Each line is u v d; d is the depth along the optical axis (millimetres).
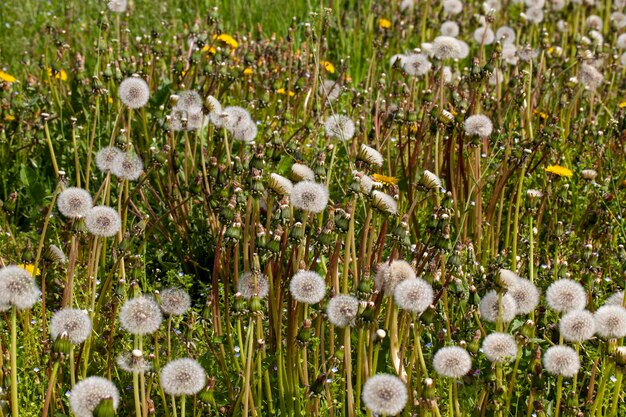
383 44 7570
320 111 5355
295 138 5297
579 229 5062
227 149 4305
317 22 6305
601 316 3039
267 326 3754
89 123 5516
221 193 3912
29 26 8523
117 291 3377
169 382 2842
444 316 3627
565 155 5539
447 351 2918
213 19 5773
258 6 8805
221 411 3291
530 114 5438
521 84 5547
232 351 3426
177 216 4922
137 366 2896
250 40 7258
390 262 3320
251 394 3188
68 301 3473
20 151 5617
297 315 3303
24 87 6750
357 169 3693
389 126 5066
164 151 4469
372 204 3414
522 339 3137
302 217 3275
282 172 4586
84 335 2926
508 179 5109
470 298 3510
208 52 5836
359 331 3064
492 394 3195
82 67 5938
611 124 5863
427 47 5996
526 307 3271
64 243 4641
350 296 3059
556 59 6816
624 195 5316
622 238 4887
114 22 7438
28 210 5348
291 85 6477
